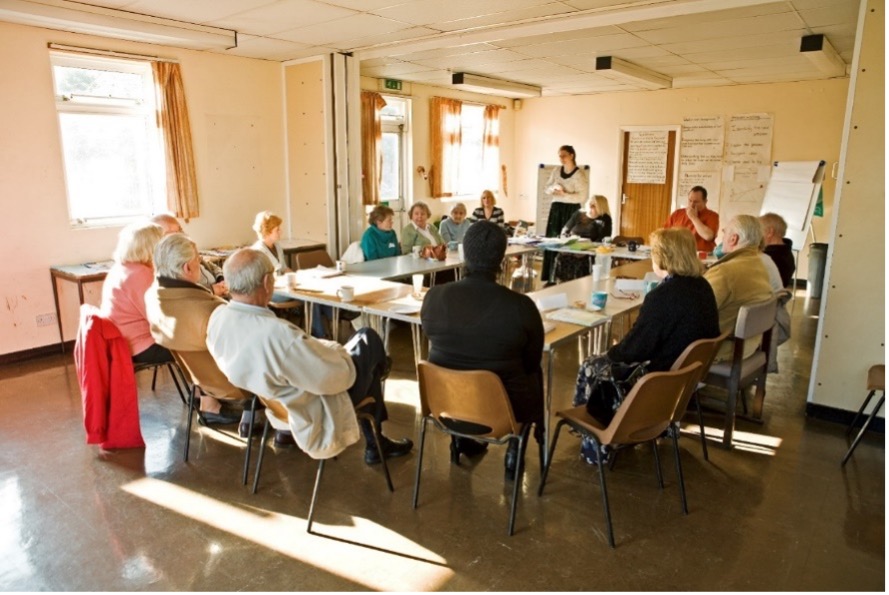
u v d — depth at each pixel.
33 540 2.37
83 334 3.02
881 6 3.07
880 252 3.24
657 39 5.13
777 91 7.62
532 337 2.40
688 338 2.59
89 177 4.93
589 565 2.23
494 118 9.37
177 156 5.29
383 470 2.89
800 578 2.17
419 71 7.11
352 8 4.18
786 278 4.08
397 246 5.49
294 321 4.98
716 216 5.76
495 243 2.39
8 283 4.47
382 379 2.87
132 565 2.22
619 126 8.88
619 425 2.25
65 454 3.08
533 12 4.34
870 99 3.16
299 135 6.07
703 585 2.12
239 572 2.18
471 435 2.45
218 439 3.27
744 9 4.10
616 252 5.48
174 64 5.20
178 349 2.73
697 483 2.83
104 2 4.05
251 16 4.41
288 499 2.68
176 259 2.73
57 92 4.62
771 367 3.52
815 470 2.96
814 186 6.92
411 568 2.21
